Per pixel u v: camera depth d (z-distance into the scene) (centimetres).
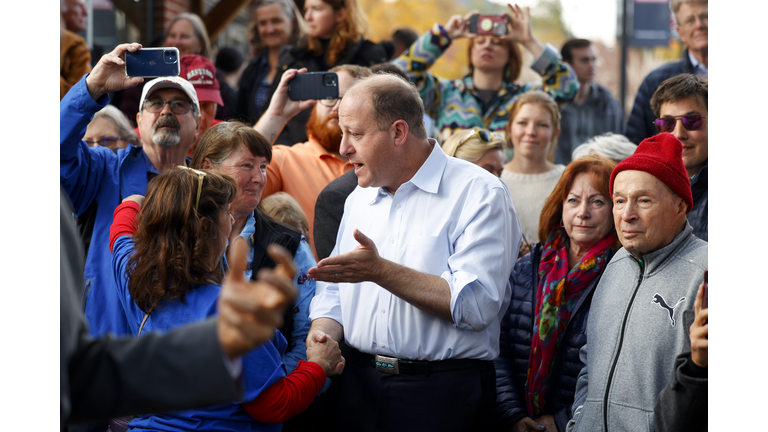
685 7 391
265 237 225
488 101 424
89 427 210
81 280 117
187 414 169
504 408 230
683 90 266
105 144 303
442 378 203
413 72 412
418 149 207
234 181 182
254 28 549
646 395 179
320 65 415
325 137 301
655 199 183
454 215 205
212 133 227
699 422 165
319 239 254
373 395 210
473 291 192
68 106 222
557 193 236
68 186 230
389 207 214
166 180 173
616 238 229
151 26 687
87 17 556
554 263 233
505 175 351
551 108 350
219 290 167
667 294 182
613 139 306
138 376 106
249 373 168
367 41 422
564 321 225
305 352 222
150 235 170
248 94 482
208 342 102
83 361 110
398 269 190
